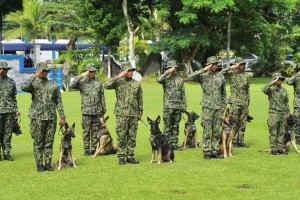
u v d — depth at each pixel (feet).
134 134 45.24
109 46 166.09
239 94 53.98
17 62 125.08
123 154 44.98
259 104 97.35
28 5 214.69
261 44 173.78
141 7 170.71
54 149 53.62
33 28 217.56
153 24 182.39
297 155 49.32
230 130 47.93
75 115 81.97
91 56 184.65
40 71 41.98
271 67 196.44
